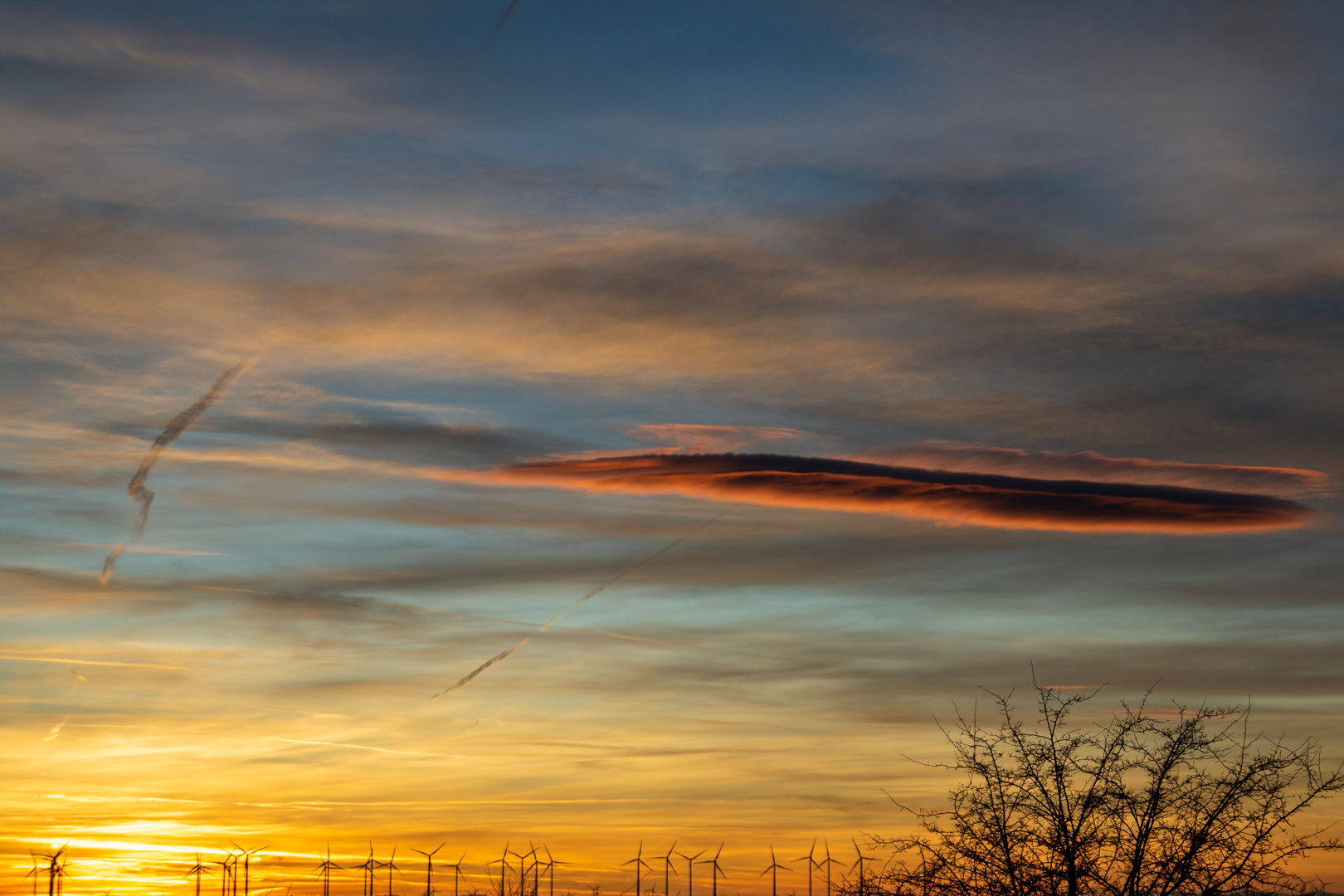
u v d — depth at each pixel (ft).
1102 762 90.27
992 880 89.20
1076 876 87.56
